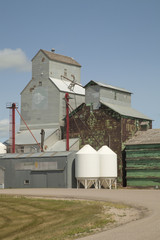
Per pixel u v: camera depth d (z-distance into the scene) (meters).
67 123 71.94
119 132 70.50
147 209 29.22
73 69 93.12
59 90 82.75
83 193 47.50
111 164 66.00
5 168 69.62
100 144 72.81
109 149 67.50
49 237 21.36
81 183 66.00
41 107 85.38
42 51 87.38
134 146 66.62
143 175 64.75
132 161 66.44
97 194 45.22
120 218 26.03
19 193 51.50
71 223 26.12
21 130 87.81
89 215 29.00
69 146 73.94
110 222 24.44
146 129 74.81
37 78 87.19
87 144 68.69
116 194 44.19
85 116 76.00
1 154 72.50
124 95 81.75
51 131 80.31
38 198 44.09
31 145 78.88
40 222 28.70
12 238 23.47
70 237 20.31
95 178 64.31
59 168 64.44
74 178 65.25
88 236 19.34
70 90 85.44
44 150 76.88
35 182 66.38
